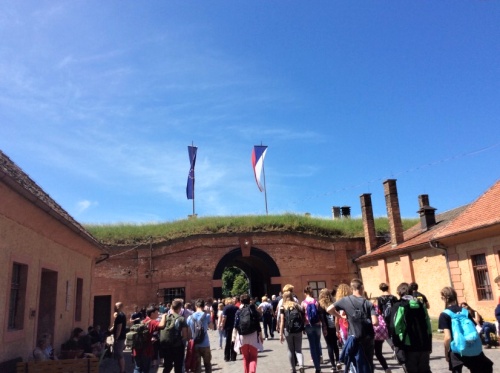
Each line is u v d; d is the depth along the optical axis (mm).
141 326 9492
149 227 30422
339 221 32625
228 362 12727
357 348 6746
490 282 16125
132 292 27125
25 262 10367
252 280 36094
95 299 26969
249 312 8852
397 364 9992
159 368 12438
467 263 17469
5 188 8539
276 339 17859
